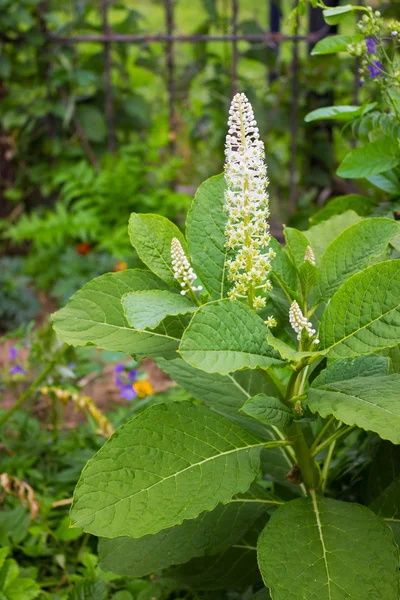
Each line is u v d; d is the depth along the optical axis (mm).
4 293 2223
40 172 2607
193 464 860
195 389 1014
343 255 907
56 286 2266
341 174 1116
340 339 817
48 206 2719
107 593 1099
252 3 4168
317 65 2475
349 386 855
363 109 1118
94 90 2619
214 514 963
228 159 847
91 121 2572
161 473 849
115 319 913
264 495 988
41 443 1369
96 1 2578
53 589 1153
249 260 858
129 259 2330
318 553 850
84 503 826
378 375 890
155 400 1429
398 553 846
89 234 2492
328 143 2574
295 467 979
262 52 2594
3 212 2664
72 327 901
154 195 2461
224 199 905
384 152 1099
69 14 2658
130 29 2600
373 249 894
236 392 1019
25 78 2572
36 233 2369
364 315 809
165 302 846
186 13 4055
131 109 2645
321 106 2551
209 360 774
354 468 1123
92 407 1294
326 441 960
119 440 857
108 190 2438
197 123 2836
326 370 907
